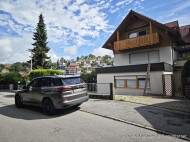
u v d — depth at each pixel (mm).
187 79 8320
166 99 7820
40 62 26203
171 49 12688
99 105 6793
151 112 5297
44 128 4035
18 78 18969
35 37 26859
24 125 4340
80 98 5754
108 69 14211
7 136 3551
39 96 5793
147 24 14078
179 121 4230
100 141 3115
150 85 11125
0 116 5406
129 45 14156
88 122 4457
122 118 4680
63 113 5641
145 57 14352
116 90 13648
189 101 7113
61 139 3285
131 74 12453
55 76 5605
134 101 7473
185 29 17812
